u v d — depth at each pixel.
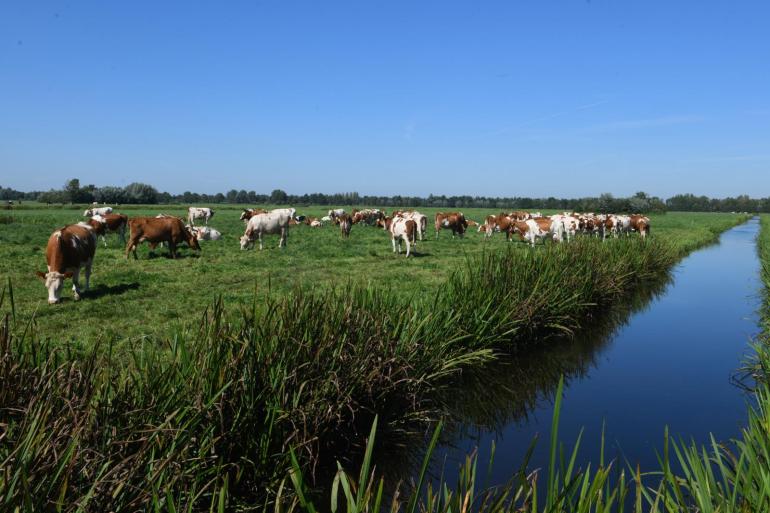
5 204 83.38
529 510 2.96
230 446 4.40
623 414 6.79
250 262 18.08
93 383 3.84
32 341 3.96
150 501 3.36
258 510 4.44
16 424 3.37
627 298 14.59
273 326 5.45
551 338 10.26
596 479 2.46
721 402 7.15
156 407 4.05
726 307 13.62
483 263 10.01
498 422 6.68
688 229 44.28
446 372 7.17
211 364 4.52
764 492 2.79
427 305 8.34
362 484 2.44
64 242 11.32
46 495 2.77
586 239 14.92
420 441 6.05
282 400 4.90
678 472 5.14
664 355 9.39
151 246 19.48
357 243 26.08
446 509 2.72
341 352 5.76
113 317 10.17
